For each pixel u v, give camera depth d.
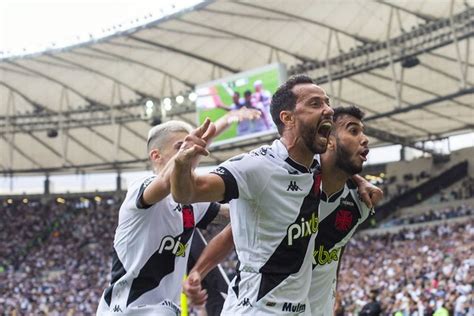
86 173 50.47
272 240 3.23
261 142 37.22
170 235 3.96
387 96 36.66
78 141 45.00
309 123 3.22
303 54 34.44
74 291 36.97
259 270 3.23
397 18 30.05
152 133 4.08
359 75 34.84
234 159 3.19
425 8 29.25
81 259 42.56
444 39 30.02
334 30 31.81
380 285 26.00
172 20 31.28
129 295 3.95
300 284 3.31
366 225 39.16
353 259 33.06
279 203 3.20
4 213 48.56
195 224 4.12
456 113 37.47
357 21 30.75
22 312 34.75
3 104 41.06
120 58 35.53
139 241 3.90
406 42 31.61
